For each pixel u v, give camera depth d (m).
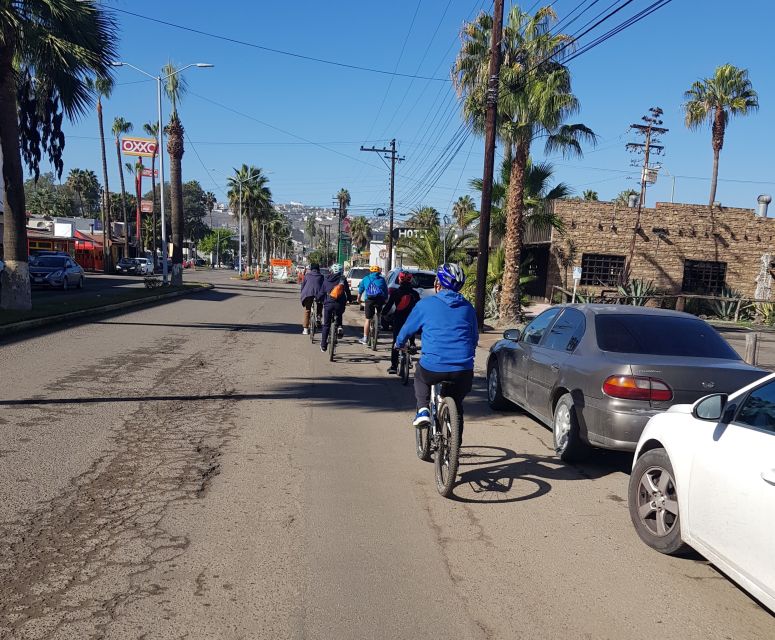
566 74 20.16
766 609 3.68
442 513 4.96
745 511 3.43
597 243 31.09
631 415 5.50
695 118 41.09
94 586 3.65
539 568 4.10
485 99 20.50
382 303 13.55
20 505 4.75
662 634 3.40
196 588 3.67
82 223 70.44
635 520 4.62
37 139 16.19
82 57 14.34
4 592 3.55
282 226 117.00
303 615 3.44
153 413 7.57
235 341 14.20
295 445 6.55
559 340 7.01
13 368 9.76
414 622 3.42
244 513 4.77
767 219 32.12
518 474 6.00
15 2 14.05
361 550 4.25
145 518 4.61
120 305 20.00
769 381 3.71
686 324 6.49
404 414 8.12
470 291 26.06
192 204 126.62
